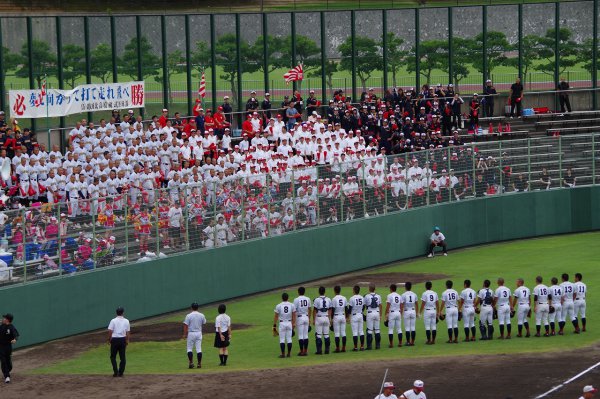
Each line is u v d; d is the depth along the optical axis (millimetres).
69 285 80875
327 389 63812
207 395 63438
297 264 95688
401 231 103000
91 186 92500
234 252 91250
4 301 76938
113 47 109875
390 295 73812
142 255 85688
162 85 113750
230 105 116750
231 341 77438
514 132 122062
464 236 107938
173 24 113875
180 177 96625
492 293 74375
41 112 96438
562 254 101500
